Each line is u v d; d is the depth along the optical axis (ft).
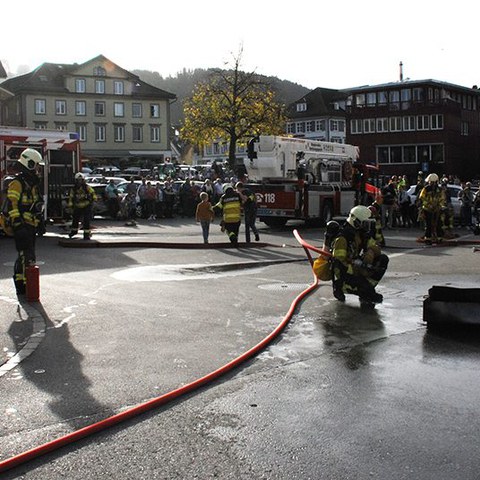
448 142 212.23
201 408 15.99
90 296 30.66
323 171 79.36
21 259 30.42
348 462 12.94
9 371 18.99
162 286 33.76
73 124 250.57
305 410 15.83
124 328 24.32
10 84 260.62
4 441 13.96
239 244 54.39
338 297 29.58
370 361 20.15
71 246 51.21
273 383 17.93
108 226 76.43
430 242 58.34
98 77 253.44
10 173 60.95
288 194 74.33
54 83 250.57
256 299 30.35
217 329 24.27
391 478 12.25
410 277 37.63
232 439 14.10
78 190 54.39
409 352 21.20
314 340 22.80
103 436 14.28
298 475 12.39
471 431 14.51
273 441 13.97
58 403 16.29
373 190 88.74
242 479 12.25
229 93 171.83
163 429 14.67
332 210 79.66
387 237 65.41
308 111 289.53
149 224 80.89
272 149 76.69
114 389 17.35
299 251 51.47
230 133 168.96
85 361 20.02
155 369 19.17
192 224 81.25
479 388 17.51
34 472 12.59
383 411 15.76
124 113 258.16
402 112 217.56
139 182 96.48
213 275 38.14
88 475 12.44
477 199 71.15
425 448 13.58
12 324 24.85
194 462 12.98
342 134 291.79
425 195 58.08
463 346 21.95
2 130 61.05
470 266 42.60
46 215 65.21
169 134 268.00
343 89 228.63
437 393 17.08
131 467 12.77
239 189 55.06
